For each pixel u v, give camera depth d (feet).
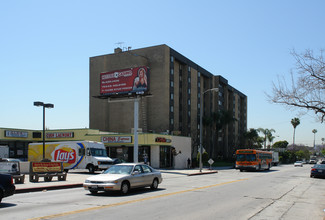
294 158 416.26
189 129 240.53
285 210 37.55
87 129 155.33
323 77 40.09
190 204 39.96
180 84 236.43
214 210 36.09
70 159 106.52
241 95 377.91
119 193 49.65
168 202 41.06
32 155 115.34
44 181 68.90
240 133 372.99
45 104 99.81
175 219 30.27
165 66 210.38
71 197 45.14
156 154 141.49
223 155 310.86
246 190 58.80
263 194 53.16
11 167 63.52
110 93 136.36
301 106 41.47
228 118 258.78
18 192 51.72
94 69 226.99
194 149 250.16
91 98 225.97
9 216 30.50
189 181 78.33
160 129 205.67
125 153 147.13
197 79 258.16
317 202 45.03
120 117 213.87
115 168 51.67
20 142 161.48
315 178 98.48
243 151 138.82
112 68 220.84
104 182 46.11
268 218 32.32
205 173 117.60
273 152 250.78
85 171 116.57
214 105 294.05
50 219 29.19
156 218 30.48
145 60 214.90
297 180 88.53
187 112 237.45
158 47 212.84
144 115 207.41
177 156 157.58
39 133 163.32
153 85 212.02
